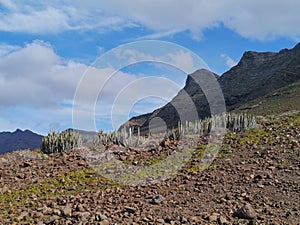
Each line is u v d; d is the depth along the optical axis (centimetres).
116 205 841
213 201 855
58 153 1421
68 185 1028
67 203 859
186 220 723
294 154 1152
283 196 851
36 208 822
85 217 735
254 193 885
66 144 1478
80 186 1025
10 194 945
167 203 849
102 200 876
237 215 750
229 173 1069
